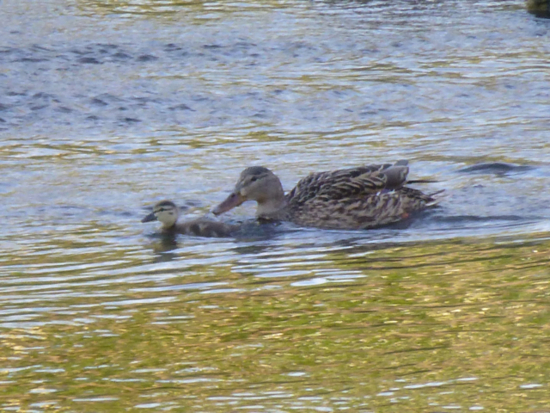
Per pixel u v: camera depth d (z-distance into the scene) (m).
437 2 33.59
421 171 17.00
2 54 25.39
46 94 22.41
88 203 15.45
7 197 15.73
